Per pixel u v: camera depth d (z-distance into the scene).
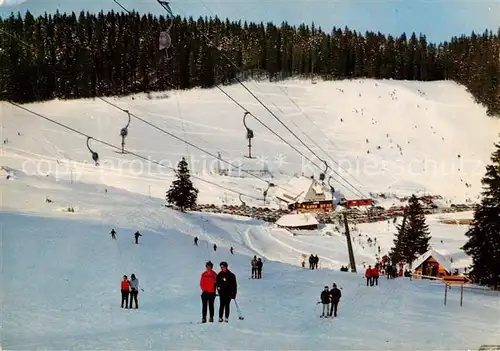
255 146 173.12
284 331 16.91
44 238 44.22
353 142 182.88
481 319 22.48
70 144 154.38
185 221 77.31
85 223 55.38
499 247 40.88
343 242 84.50
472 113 194.00
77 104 190.12
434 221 105.69
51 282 31.47
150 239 53.94
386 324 20.08
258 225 93.50
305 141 181.62
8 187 73.44
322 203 126.12
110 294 29.95
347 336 16.55
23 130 159.50
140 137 170.88
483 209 41.88
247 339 14.49
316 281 38.31
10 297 26.12
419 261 51.34
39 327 17.86
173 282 35.91
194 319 20.69
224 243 67.88
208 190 127.00
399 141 181.62
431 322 21.00
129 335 15.01
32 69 182.00
